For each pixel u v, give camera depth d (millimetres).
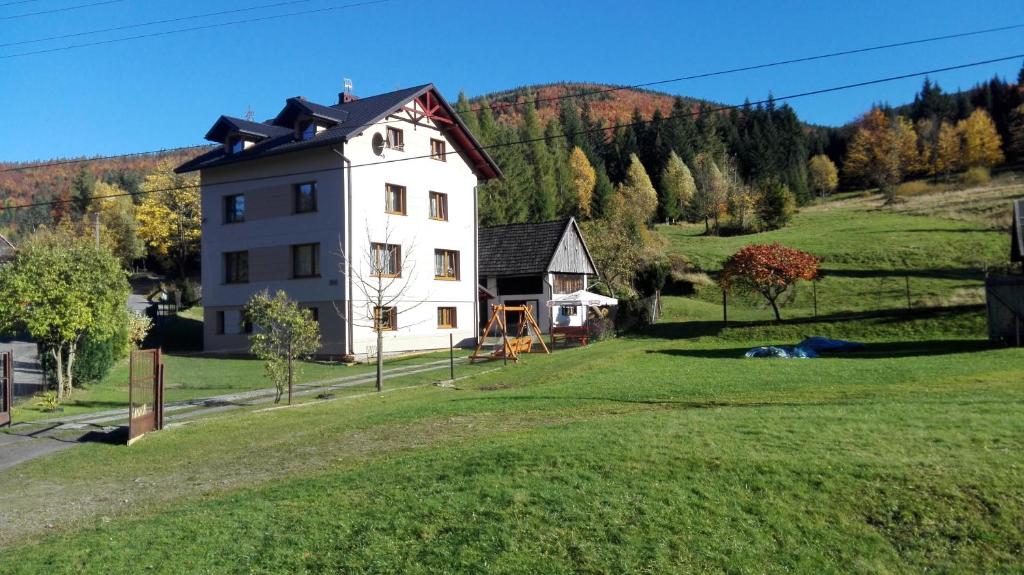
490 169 40250
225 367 29828
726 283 32094
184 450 13539
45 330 19484
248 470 11391
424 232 36281
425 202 36500
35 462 13297
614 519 7562
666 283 52156
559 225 44438
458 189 38750
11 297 19391
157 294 60844
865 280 45781
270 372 19266
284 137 35438
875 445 9328
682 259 55875
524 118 105438
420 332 35625
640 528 7414
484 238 46438
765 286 32375
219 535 7875
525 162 84500
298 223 33656
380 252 33500
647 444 9719
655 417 12039
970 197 74875
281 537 7691
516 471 9016
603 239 50656
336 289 32438
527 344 30500
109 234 69750
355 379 25109
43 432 16312
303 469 10984
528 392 17578
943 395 13695
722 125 120688
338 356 32156
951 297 38562
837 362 20594
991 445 9172
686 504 7844
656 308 40062
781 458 8883
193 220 73500
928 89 127938
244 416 16906
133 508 9727
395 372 26594
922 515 7590
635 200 77625
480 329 43969
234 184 35844
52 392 20641
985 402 12281
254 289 34969
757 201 79750
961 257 48844
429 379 23719
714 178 82750
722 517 7613
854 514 7695
